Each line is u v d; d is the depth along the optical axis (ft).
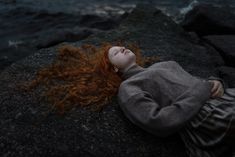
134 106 9.66
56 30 25.50
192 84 9.93
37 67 12.40
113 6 31.65
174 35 16.67
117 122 10.30
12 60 21.06
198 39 18.61
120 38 15.40
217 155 9.26
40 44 22.24
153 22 17.24
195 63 14.58
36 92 11.14
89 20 27.45
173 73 10.40
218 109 9.37
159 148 9.80
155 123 9.25
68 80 11.55
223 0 32.81
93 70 11.54
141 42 15.29
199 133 9.46
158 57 14.16
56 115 10.38
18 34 24.84
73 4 32.14
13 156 9.52
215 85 10.25
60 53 12.68
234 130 8.91
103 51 11.31
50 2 32.63
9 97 11.03
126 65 10.91
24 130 10.04
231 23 21.25
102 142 9.79
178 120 9.20
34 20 27.43
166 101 9.93
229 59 17.24
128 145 9.78
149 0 33.50
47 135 9.89
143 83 10.14
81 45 14.44
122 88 10.14
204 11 21.15
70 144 9.70
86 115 10.39
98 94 10.94
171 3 32.48
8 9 29.81
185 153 9.85
